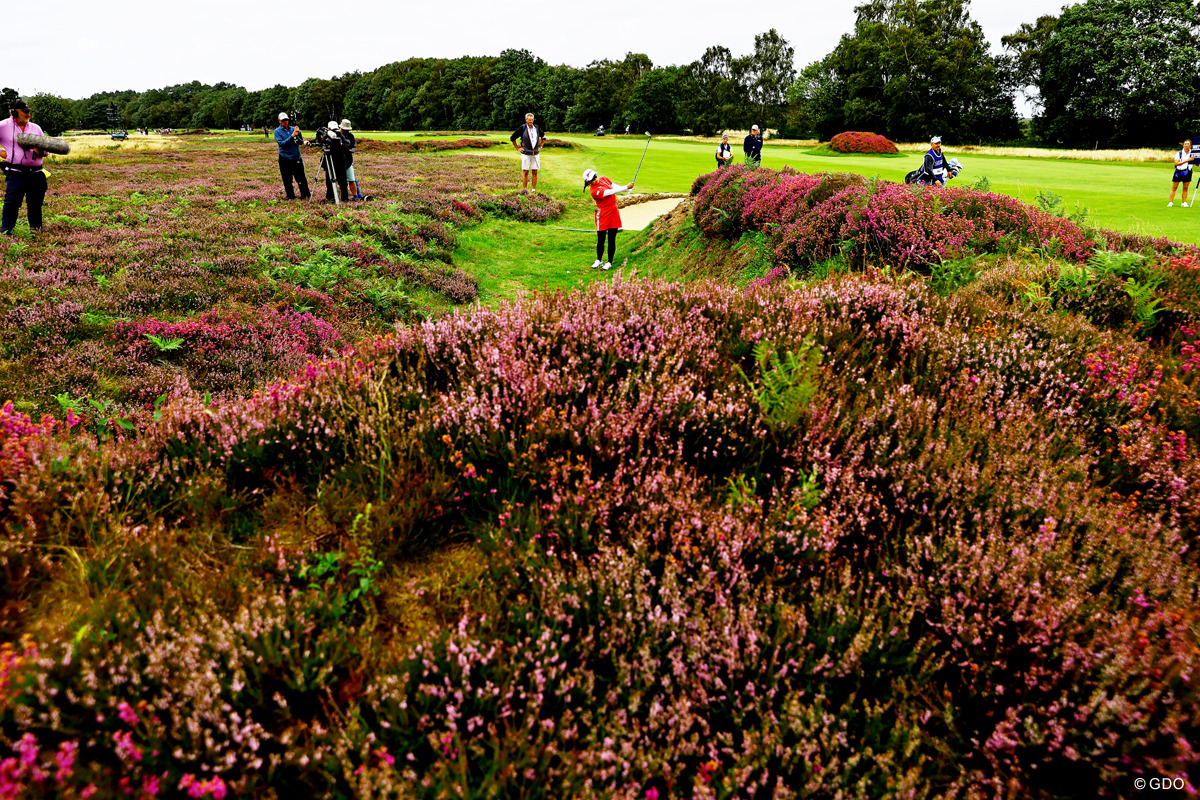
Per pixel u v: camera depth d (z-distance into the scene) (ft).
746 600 8.87
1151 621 8.18
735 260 42.68
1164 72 219.82
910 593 8.67
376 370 13.73
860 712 7.88
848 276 21.15
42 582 9.07
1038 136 272.72
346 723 7.41
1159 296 19.80
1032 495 10.52
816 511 10.00
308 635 8.27
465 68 465.88
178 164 105.81
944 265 25.07
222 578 9.14
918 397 13.25
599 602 8.75
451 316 16.62
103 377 20.80
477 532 10.52
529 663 8.00
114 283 30.35
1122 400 14.08
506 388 12.62
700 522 9.61
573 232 66.69
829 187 37.14
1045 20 295.28
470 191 79.36
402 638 8.89
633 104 366.22
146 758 6.48
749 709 7.64
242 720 7.16
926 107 273.95
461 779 6.59
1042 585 9.03
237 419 12.35
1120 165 132.26
